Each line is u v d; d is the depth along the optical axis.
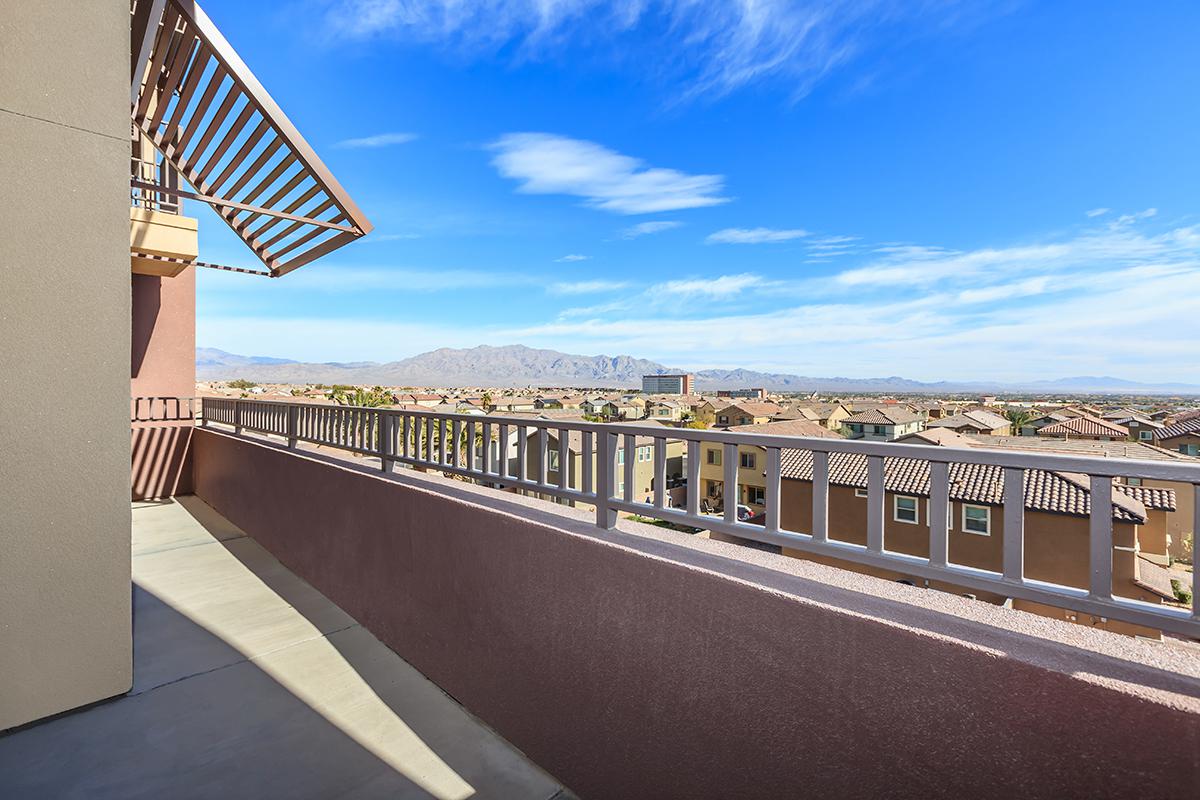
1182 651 1.02
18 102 2.26
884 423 20.53
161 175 5.57
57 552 2.43
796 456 9.59
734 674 1.47
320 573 3.97
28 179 2.29
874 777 1.21
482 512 2.40
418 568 2.87
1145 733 0.90
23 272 2.29
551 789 2.01
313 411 4.48
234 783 2.05
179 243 5.77
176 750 2.24
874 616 1.23
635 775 1.74
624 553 1.78
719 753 1.51
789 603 1.36
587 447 2.14
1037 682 1.00
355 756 2.21
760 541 1.54
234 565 4.57
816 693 1.31
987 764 1.06
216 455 6.63
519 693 2.21
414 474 3.40
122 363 2.57
